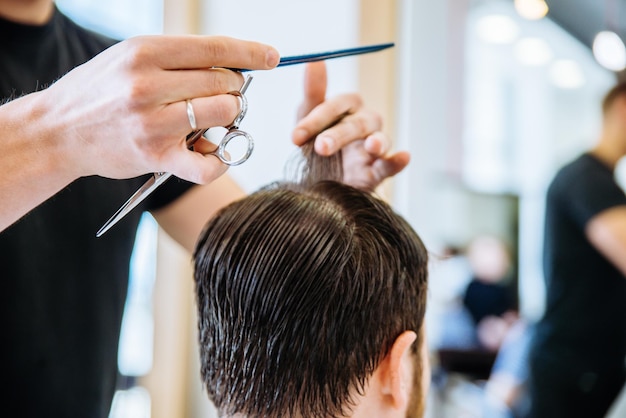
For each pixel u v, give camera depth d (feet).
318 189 2.39
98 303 3.23
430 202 6.04
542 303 5.62
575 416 5.48
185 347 6.96
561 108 5.63
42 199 1.85
